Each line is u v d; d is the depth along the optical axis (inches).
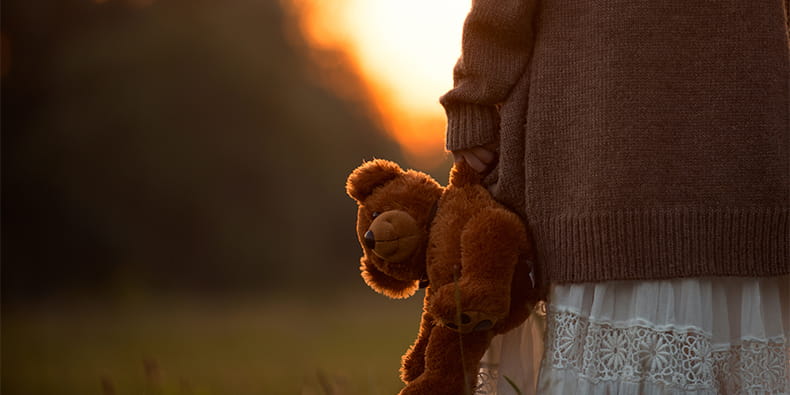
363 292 1207.6
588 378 78.6
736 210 79.0
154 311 844.6
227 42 1132.5
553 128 83.1
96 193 1048.2
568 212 81.7
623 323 79.4
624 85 80.2
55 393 251.1
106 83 1058.7
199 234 1120.2
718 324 79.0
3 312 871.1
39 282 1028.5
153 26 1098.7
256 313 860.0
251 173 1152.8
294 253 1193.4
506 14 83.8
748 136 79.8
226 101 1130.0
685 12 80.7
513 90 85.8
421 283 89.0
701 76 80.3
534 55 85.4
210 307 959.0
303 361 331.0
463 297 76.6
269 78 1170.0
